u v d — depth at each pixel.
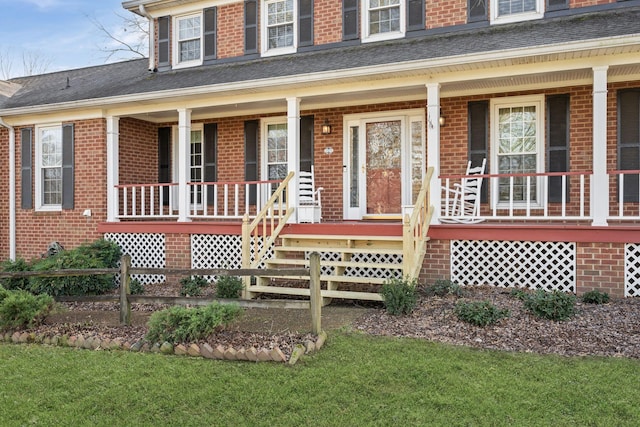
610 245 7.20
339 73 8.30
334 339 5.53
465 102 9.41
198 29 12.00
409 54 8.58
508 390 4.14
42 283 8.64
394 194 10.11
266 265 8.19
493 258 7.85
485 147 9.27
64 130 11.08
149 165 12.02
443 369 4.59
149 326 5.61
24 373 4.82
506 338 5.40
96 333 5.95
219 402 4.09
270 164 11.12
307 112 10.71
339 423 3.69
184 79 10.80
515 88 8.86
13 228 11.68
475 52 7.44
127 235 10.44
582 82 8.43
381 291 6.97
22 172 11.64
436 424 3.63
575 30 7.86
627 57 7.03
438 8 9.73
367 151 10.30
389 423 3.67
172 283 9.70
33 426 3.79
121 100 10.02
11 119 11.61
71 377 4.68
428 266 8.14
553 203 8.86
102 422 3.83
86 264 8.89
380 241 8.19
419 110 9.84
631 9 8.45
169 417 3.88
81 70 14.62
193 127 11.80
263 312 6.84
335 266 7.67
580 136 8.70
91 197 10.83
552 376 4.38
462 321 5.98
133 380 4.55
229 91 9.22
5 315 6.11
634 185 8.30
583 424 3.59
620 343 5.15
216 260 9.66
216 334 5.56
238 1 11.48
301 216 9.05
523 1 9.21
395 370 4.59
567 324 5.77
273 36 11.27
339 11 10.55
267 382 4.42
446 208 8.16
